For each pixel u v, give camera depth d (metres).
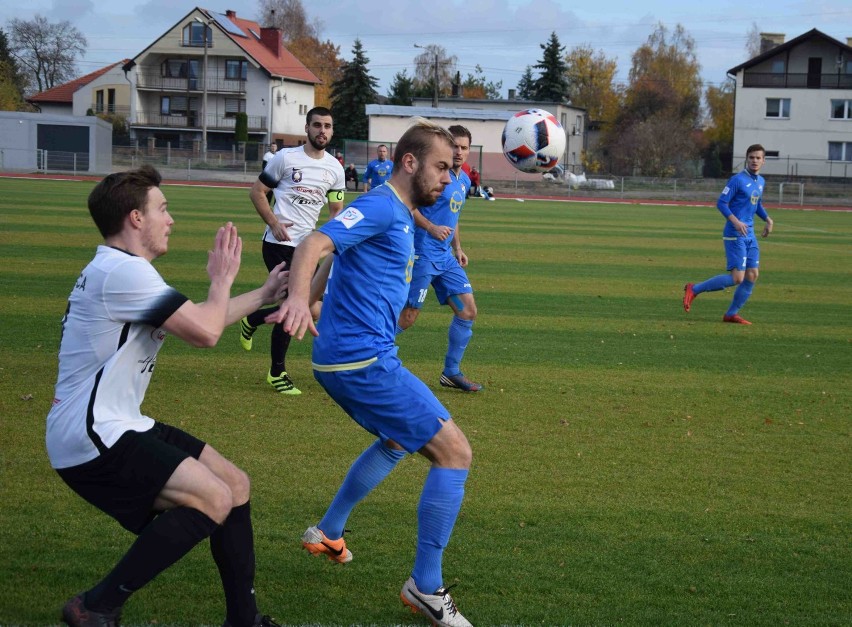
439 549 3.65
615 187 53.12
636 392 7.68
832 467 5.81
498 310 11.86
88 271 3.22
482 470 5.53
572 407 7.12
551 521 4.75
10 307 10.41
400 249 3.78
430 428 3.72
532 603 3.85
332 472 5.38
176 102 69.06
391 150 50.88
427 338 9.84
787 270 17.69
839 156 59.28
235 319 3.40
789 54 59.00
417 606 3.66
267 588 3.93
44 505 4.70
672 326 11.11
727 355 9.42
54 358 8.04
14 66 87.50
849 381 8.34
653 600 3.90
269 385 7.47
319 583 4.00
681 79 95.00
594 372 8.41
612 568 4.21
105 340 3.19
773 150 60.06
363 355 3.72
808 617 3.79
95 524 4.48
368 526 4.63
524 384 7.86
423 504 3.68
